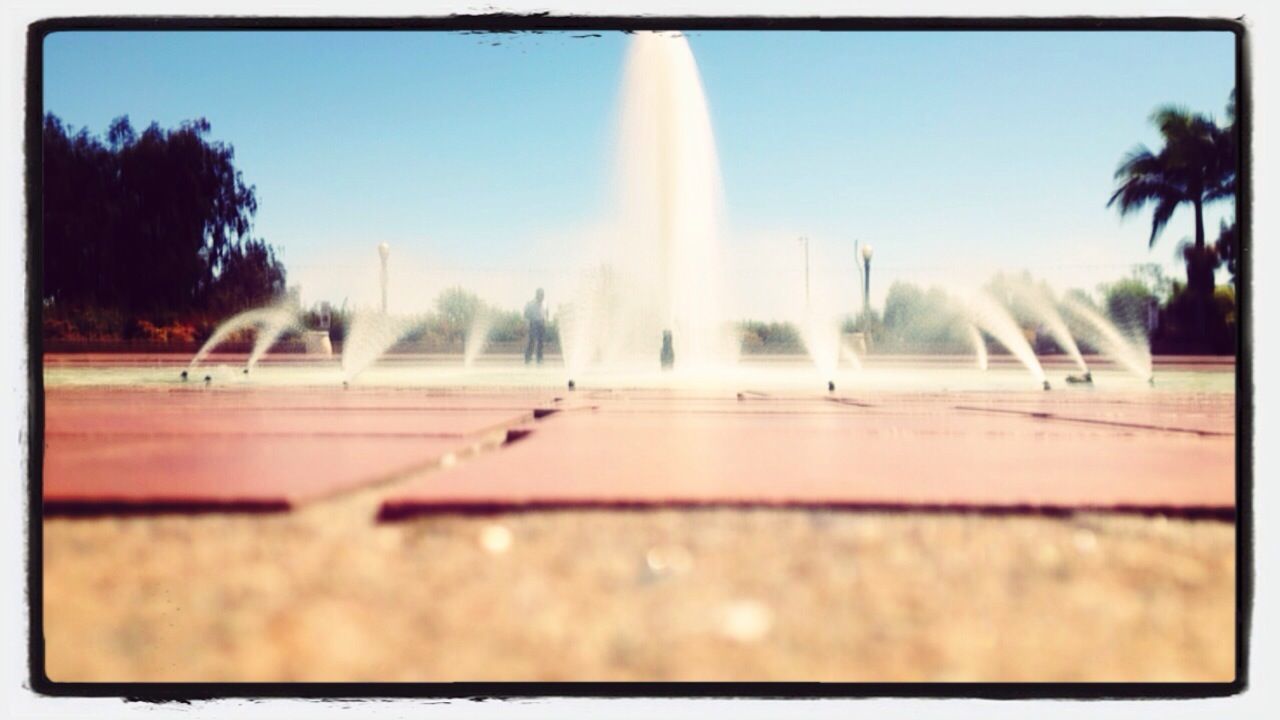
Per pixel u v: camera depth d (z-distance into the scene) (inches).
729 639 57.0
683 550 72.2
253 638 57.1
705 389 283.6
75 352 549.6
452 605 61.1
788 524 79.7
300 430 138.6
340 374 371.6
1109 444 127.3
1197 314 551.5
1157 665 56.7
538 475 97.2
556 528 77.7
